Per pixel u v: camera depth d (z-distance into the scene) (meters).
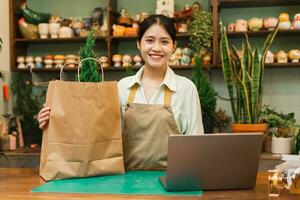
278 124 2.67
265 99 3.01
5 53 3.06
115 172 1.34
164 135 1.46
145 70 1.57
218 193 1.12
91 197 1.07
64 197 1.07
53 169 1.26
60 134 1.27
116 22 3.08
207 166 1.11
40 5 3.32
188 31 2.86
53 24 3.07
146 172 1.41
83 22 3.11
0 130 2.90
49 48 3.32
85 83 1.28
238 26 2.80
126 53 3.20
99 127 1.29
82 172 1.27
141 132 1.47
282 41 2.96
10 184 1.24
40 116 1.31
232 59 2.62
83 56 1.43
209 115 2.51
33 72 3.24
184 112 1.53
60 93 1.27
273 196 1.09
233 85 2.62
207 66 2.80
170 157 1.08
